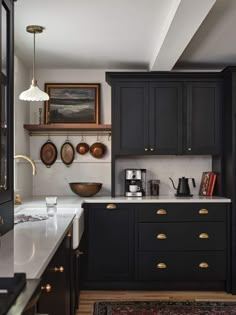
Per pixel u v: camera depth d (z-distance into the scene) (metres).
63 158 4.83
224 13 3.12
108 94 4.89
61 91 4.80
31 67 4.75
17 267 1.48
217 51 4.15
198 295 4.08
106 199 4.27
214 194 4.64
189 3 2.64
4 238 2.09
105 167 4.87
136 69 4.91
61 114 4.79
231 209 4.23
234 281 4.18
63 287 2.35
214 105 4.50
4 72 2.31
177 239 4.22
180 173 4.85
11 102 2.44
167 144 4.48
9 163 2.39
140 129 4.46
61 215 3.09
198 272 4.21
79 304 3.75
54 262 1.97
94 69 4.88
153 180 4.73
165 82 4.48
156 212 4.22
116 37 3.69
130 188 4.56
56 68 4.83
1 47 2.19
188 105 4.48
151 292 4.19
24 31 3.52
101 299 3.92
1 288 1.21
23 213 3.40
